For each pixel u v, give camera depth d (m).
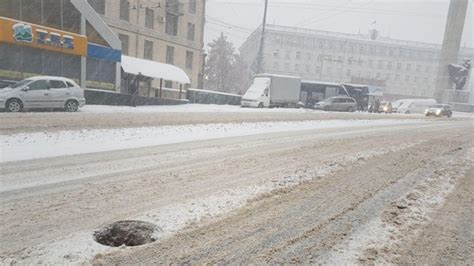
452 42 52.81
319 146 10.09
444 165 7.79
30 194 5.02
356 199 5.22
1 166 6.52
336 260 3.36
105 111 17.61
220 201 4.97
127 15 36.09
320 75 87.31
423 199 5.31
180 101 28.17
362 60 89.56
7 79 19.00
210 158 8.01
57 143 8.92
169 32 42.28
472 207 5.01
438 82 54.56
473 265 3.36
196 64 46.47
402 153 9.16
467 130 16.61
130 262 3.21
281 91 29.83
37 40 19.77
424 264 3.34
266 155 8.53
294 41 87.12
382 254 3.51
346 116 22.38
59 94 16.05
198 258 3.32
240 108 26.20
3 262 3.13
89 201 4.81
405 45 90.06
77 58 22.12
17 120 12.04
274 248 3.57
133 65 28.83
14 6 19.48
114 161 7.32
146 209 4.58
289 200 5.09
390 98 90.38
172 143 9.89
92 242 3.59
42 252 3.34
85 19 22.45
